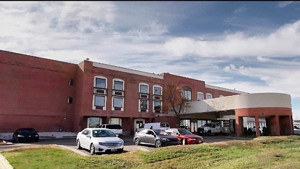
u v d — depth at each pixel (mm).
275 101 31000
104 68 36594
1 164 12461
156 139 19156
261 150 16844
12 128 29953
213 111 37656
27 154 14344
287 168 9383
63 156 13844
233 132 45656
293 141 23375
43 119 32531
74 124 34656
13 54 31359
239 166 10844
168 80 44188
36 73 32906
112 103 36500
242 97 32906
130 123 38219
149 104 40781
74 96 35875
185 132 22578
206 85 51844
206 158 13641
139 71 40688
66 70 35656
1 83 29906
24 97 31422
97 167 11508
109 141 15906
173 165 12047
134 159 13242
